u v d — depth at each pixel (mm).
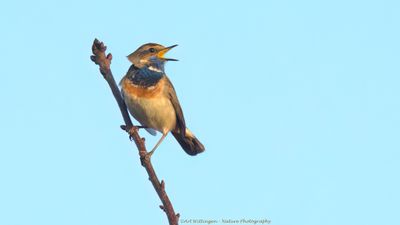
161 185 9156
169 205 9055
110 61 10227
